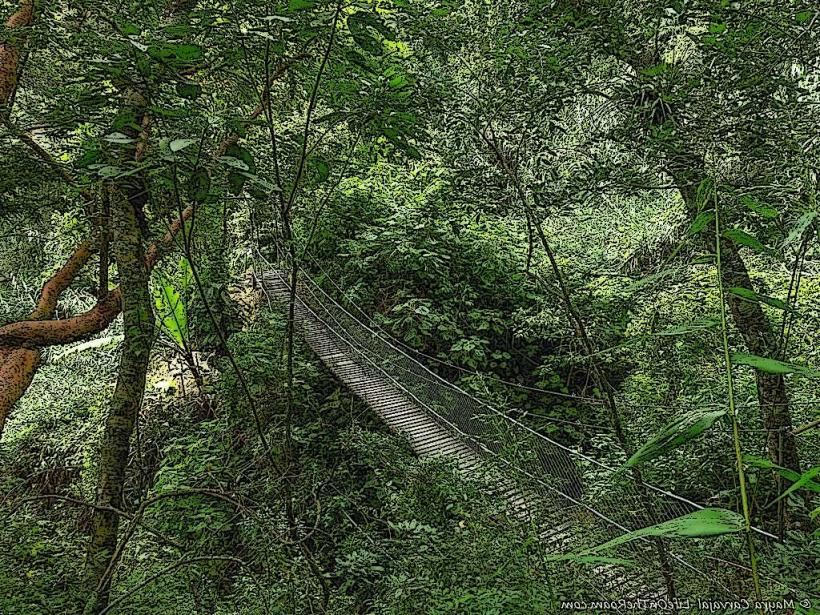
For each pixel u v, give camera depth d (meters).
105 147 1.59
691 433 0.55
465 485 2.99
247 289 8.71
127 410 2.46
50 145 2.97
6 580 2.58
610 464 3.48
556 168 3.07
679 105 2.35
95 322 2.85
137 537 3.56
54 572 2.84
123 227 2.43
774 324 3.70
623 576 2.35
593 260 7.63
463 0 2.84
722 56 2.22
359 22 1.74
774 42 2.17
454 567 2.46
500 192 3.11
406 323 6.85
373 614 2.58
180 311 6.44
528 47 2.76
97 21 2.39
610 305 5.23
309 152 2.40
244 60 1.95
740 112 2.21
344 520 4.20
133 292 2.44
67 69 2.77
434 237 7.37
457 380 6.61
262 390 5.72
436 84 2.92
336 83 2.20
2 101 2.44
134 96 1.85
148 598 2.77
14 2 2.63
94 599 1.95
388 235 7.15
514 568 2.29
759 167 2.26
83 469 6.22
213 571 3.37
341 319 6.91
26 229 3.50
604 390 2.87
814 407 3.32
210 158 1.47
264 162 2.75
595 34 2.52
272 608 2.64
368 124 2.25
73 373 8.44
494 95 2.93
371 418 5.43
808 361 3.52
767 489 2.39
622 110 2.75
